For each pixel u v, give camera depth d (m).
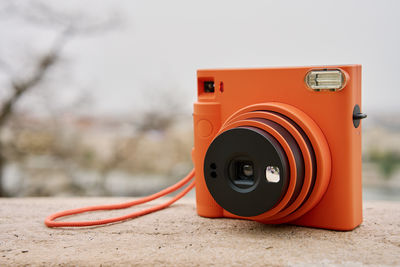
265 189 0.52
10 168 1.76
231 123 0.55
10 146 1.75
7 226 0.60
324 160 0.54
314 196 0.55
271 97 0.57
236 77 0.58
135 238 0.56
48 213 0.65
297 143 0.53
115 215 0.64
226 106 0.59
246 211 0.53
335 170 0.55
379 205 0.68
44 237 0.57
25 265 0.51
